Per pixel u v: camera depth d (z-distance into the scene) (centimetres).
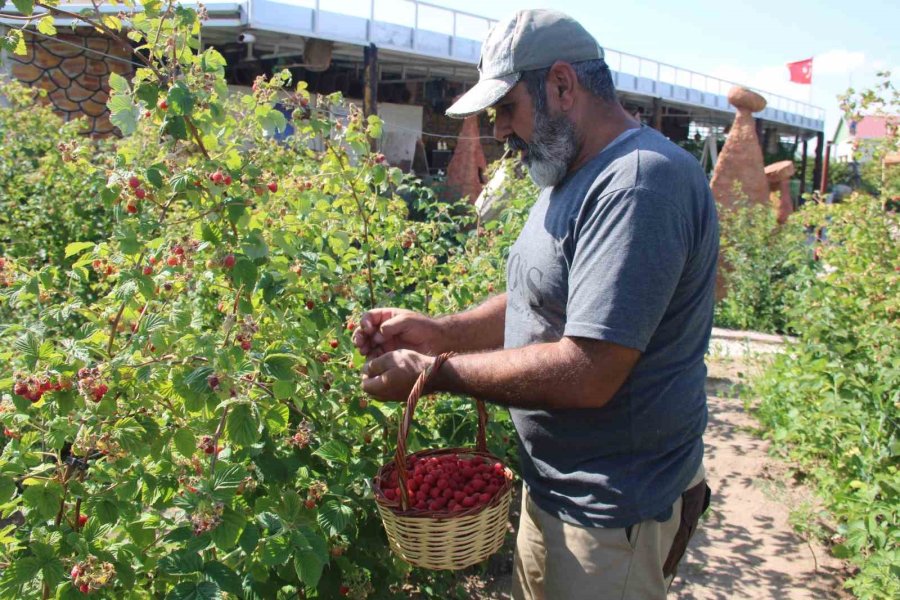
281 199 267
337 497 202
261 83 236
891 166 462
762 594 314
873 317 387
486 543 173
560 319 171
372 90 857
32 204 518
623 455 168
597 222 154
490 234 472
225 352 173
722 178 1019
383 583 238
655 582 171
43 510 162
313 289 238
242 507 186
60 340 192
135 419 174
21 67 743
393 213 297
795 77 2253
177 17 184
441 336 207
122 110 183
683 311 164
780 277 876
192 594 148
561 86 166
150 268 188
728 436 491
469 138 1053
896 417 353
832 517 372
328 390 220
